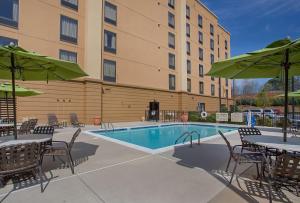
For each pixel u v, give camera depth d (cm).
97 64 1662
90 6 1636
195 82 2909
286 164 296
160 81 2312
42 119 1363
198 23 3052
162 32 2359
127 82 1938
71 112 1513
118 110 1844
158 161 534
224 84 3734
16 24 1288
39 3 1388
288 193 350
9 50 380
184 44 2623
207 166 493
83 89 1595
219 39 3650
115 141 814
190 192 354
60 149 481
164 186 377
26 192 349
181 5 2606
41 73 578
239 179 411
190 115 2055
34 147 356
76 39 1572
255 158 405
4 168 325
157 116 2112
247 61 419
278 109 3319
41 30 1391
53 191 354
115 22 1848
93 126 1481
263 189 366
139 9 2084
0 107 1217
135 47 2028
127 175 431
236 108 3234
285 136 409
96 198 331
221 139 899
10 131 750
